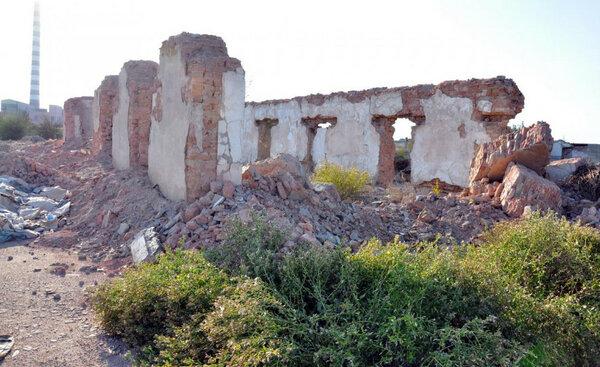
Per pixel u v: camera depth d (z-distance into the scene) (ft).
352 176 33.04
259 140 65.21
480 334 10.12
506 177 28.25
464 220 25.21
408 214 26.71
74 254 21.54
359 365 9.71
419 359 10.19
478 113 38.78
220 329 10.47
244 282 12.04
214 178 22.58
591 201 28.30
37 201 29.53
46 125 96.02
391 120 47.29
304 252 14.03
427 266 13.00
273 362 9.64
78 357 12.20
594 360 11.93
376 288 11.93
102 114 43.62
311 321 10.66
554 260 15.31
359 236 22.06
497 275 13.03
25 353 12.22
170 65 24.77
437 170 41.73
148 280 13.76
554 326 12.01
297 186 22.98
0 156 36.70
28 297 15.97
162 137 25.86
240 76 22.91
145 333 12.80
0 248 22.17
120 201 26.30
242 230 15.75
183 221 20.86
